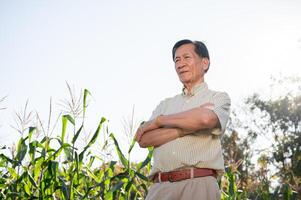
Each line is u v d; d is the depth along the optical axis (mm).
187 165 3645
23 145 5613
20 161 5551
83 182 5875
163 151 3732
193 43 3977
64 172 5676
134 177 5598
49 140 5566
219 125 3621
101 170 5914
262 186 7594
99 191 5730
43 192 5340
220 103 3766
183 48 3953
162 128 3727
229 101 3828
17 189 5516
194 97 3912
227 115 3721
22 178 5453
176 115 3652
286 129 34562
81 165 5473
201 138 3678
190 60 3922
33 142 5547
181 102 3984
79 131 5406
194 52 3943
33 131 5586
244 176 7902
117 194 5645
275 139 32688
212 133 3643
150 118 4176
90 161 5855
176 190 3646
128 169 5527
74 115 5414
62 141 5492
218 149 3717
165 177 3725
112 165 5582
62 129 5508
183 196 3627
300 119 34531
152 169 3875
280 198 7590
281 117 35125
